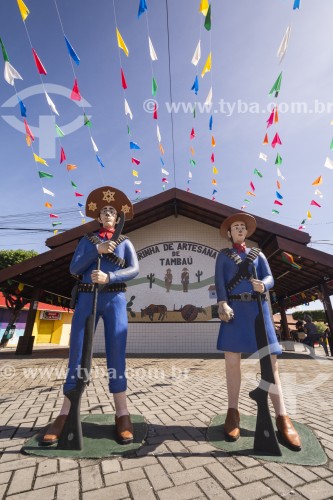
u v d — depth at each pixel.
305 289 11.19
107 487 1.52
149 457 1.86
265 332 2.15
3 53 3.29
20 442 2.10
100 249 2.40
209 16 3.30
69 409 2.18
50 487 1.53
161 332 8.95
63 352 10.45
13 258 21.80
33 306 9.65
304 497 1.44
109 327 2.39
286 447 2.01
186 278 9.46
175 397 3.41
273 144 5.48
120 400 2.25
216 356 7.75
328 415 2.75
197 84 4.45
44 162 5.49
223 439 2.13
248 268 2.46
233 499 1.42
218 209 8.61
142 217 9.48
